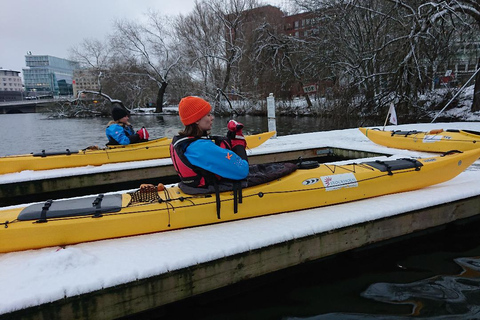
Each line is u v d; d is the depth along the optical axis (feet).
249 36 78.84
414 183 11.57
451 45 40.70
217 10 85.15
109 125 20.53
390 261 9.91
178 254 7.45
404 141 20.58
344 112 45.57
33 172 18.21
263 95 79.00
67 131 60.54
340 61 54.54
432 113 42.88
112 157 19.95
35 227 7.67
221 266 7.66
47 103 115.55
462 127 29.66
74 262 7.01
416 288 8.57
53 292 6.24
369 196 10.96
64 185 17.97
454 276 9.04
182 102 8.18
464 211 11.10
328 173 10.62
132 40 94.84
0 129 66.33
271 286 8.89
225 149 8.27
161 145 20.99
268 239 8.13
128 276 6.75
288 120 66.18
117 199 8.96
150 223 8.46
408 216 10.10
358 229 9.36
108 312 6.69
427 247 10.64
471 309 7.60
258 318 7.74
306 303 8.18
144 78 102.17
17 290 6.25
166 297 7.18
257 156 22.18
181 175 8.91
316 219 9.21
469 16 39.96
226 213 9.07
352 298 8.29
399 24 43.32
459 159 12.07
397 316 7.51
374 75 41.98
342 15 51.80
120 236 8.34
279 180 9.87
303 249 8.65
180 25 90.33
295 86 75.00
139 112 106.11
